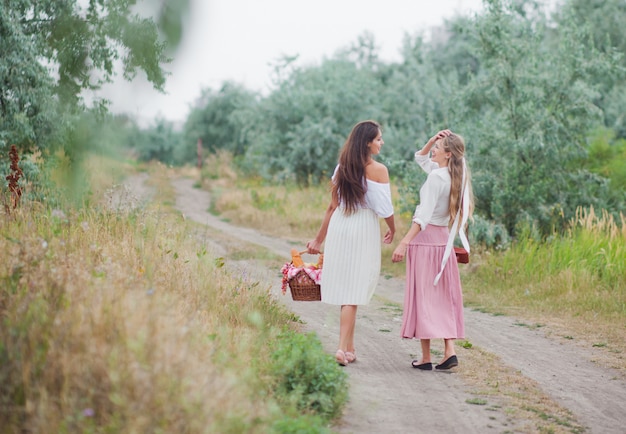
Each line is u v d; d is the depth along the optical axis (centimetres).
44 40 843
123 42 446
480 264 1277
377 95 3133
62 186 854
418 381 597
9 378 382
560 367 700
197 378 399
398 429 470
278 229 1953
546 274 1166
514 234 1536
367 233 624
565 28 1623
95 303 443
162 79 436
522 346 793
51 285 479
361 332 795
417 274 632
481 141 1568
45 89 909
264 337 583
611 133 1978
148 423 349
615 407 568
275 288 1033
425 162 662
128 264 645
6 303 467
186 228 1081
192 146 4972
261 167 3112
